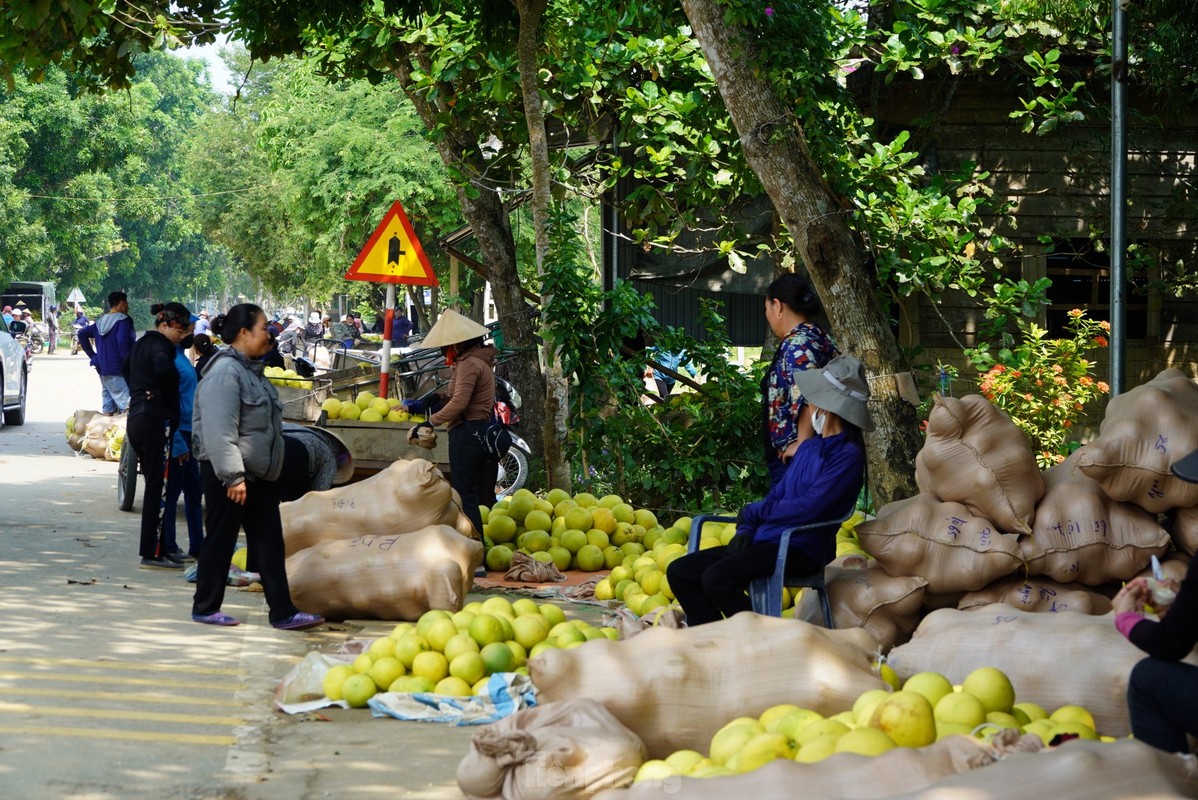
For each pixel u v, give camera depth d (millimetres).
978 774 3477
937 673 5172
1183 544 6711
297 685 6250
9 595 8500
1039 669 5227
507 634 6723
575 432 12352
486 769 4508
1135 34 13211
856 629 5691
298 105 35469
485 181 15977
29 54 12594
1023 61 14383
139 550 10258
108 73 14062
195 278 108125
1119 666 5055
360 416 12906
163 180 87375
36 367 45125
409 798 4828
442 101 15766
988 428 6879
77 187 61219
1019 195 15453
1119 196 8969
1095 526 6680
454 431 10344
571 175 16047
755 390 12461
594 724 4621
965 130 15398
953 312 15570
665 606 8336
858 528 6996
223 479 7660
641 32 15156
